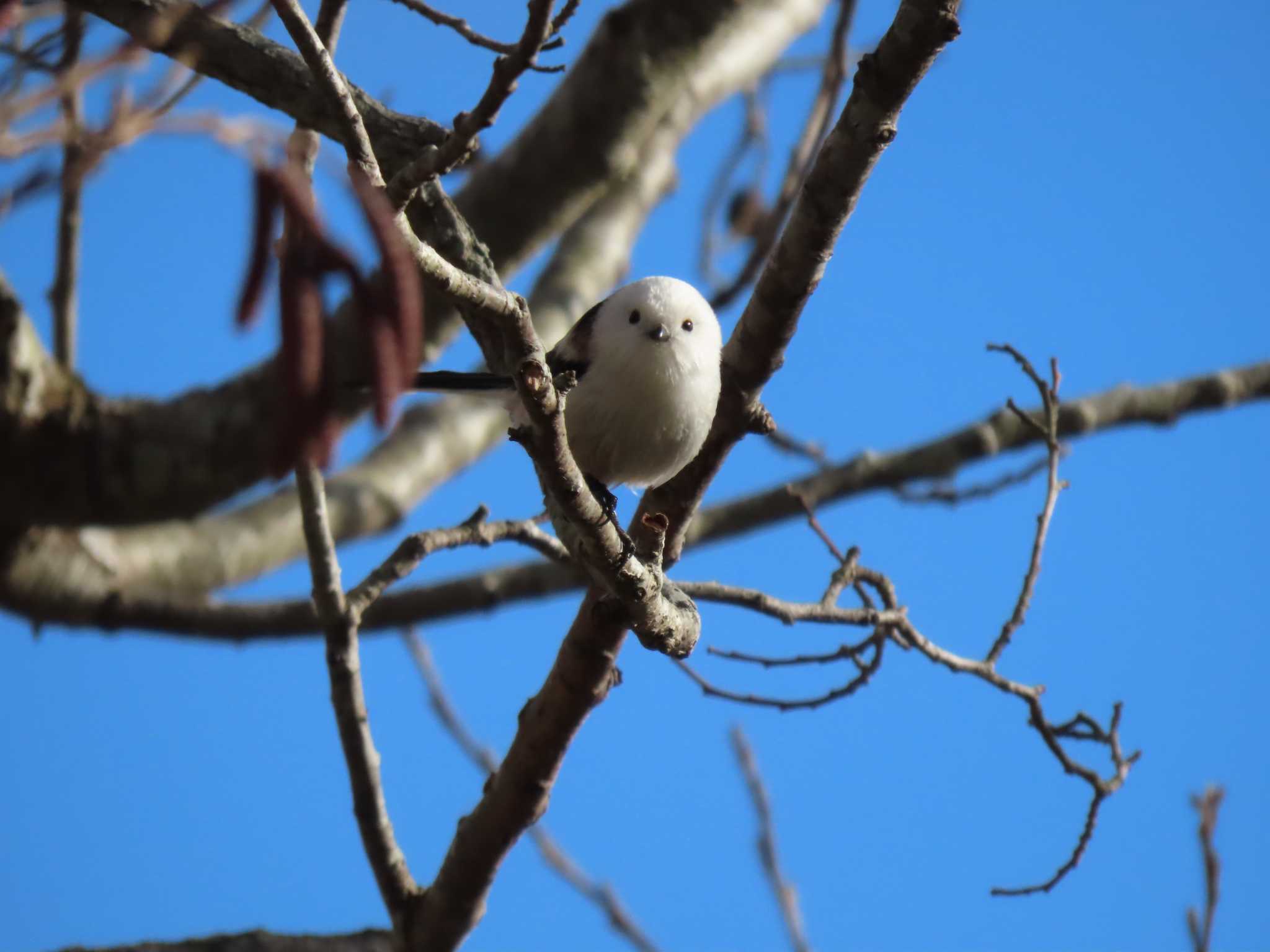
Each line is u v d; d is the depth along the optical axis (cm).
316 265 406
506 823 1004
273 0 600
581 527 770
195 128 402
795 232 917
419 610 1421
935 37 819
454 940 1033
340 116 620
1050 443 1141
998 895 1146
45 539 1295
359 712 1002
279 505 1446
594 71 1259
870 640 1105
